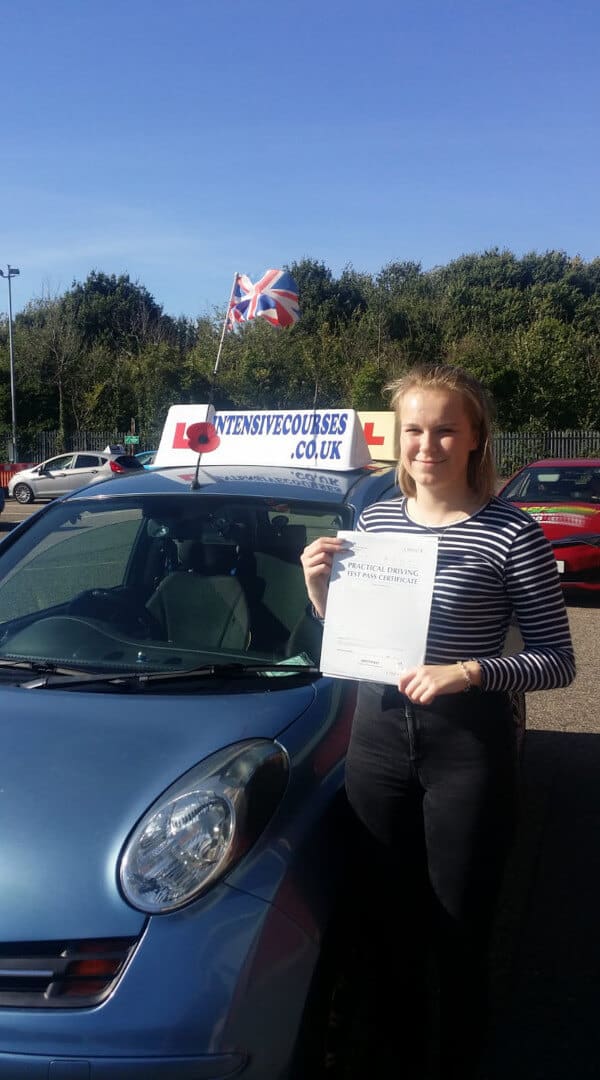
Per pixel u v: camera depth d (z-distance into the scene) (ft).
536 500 32.27
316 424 13.12
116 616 10.74
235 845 7.00
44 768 7.65
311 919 7.04
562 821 14.57
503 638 7.39
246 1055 6.48
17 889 6.81
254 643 10.06
